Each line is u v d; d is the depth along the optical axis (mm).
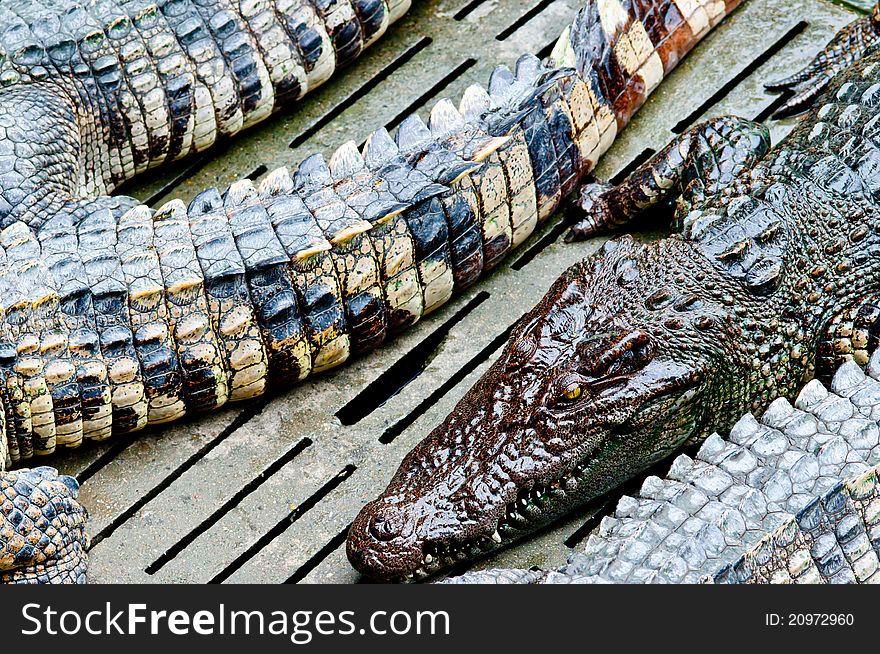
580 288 5441
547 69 6406
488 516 5113
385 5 6949
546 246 6406
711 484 5141
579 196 6438
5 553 5098
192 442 5758
